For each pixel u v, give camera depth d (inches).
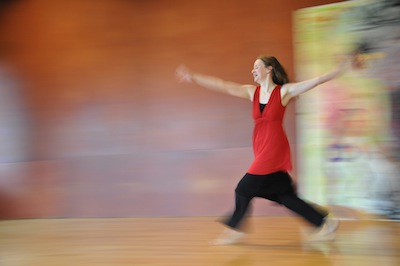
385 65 158.2
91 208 197.3
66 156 201.0
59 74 202.7
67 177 200.5
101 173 196.5
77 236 154.4
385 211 158.2
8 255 130.1
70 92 201.0
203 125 184.7
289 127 173.8
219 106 182.7
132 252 125.2
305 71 170.2
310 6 170.9
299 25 171.5
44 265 116.2
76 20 200.8
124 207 193.5
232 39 181.6
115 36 195.8
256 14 178.4
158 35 190.7
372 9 160.1
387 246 122.2
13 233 166.6
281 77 126.4
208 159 183.8
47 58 204.2
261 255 116.5
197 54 185.8
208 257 116.2
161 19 190.5
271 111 123.6
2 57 209.8
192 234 147.9
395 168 156.9
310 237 135.1
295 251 119.4
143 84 192.2
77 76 200.4
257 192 125.0
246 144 179.0
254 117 127.6
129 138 193.5
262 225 156.7
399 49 156.2
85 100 199.0
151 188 190.7
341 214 164.4
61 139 201.6
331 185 166.1
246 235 141.3
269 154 123.0
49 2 204.1
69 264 115.6
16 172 206.4
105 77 196.7
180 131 187.6
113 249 130.2
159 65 190.4
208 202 183.6
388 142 157.9
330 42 166.6
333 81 165.6
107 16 197.0
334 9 165.9
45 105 204.1
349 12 163.8
